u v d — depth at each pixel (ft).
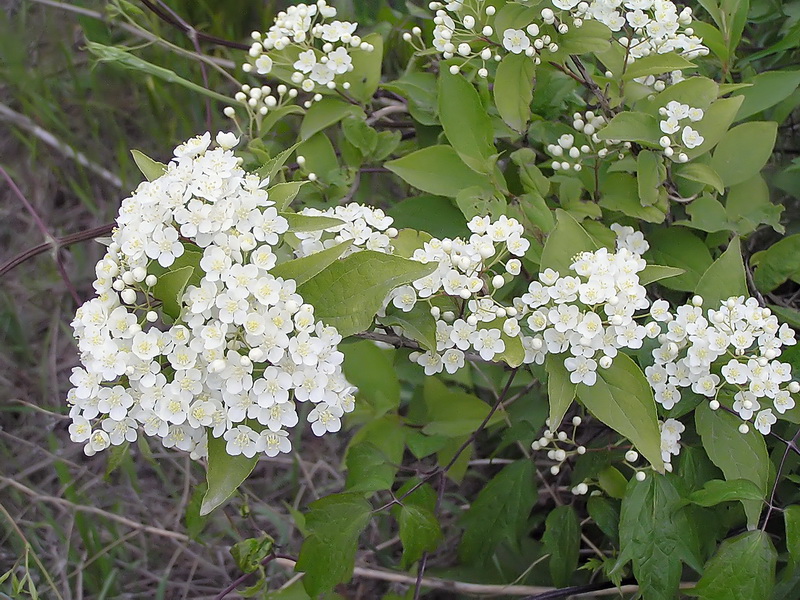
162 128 1.78
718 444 0.93
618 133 0.99
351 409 0.84
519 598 1.26
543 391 1.20
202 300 0.79
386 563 1.42
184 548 1.43
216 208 0.81
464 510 1.41
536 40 0.99
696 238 1.08
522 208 1.04
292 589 1.21
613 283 0.85
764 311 0.90
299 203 1.21
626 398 0.86
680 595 1.09
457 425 1.24
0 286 1.75
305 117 1.18
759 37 1.32
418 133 1.24
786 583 1.03
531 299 0.87
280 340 0.78
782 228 1.07
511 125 1.04
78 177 1.87
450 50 1.04
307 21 1.14
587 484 1.11
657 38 1.03
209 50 1.74
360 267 0.81
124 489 1.59
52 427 1.55
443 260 0.89
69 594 1.38
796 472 1.06
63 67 1.86
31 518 1.53
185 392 0.79
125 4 1.36
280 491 1.59
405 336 0.93
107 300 0.82
